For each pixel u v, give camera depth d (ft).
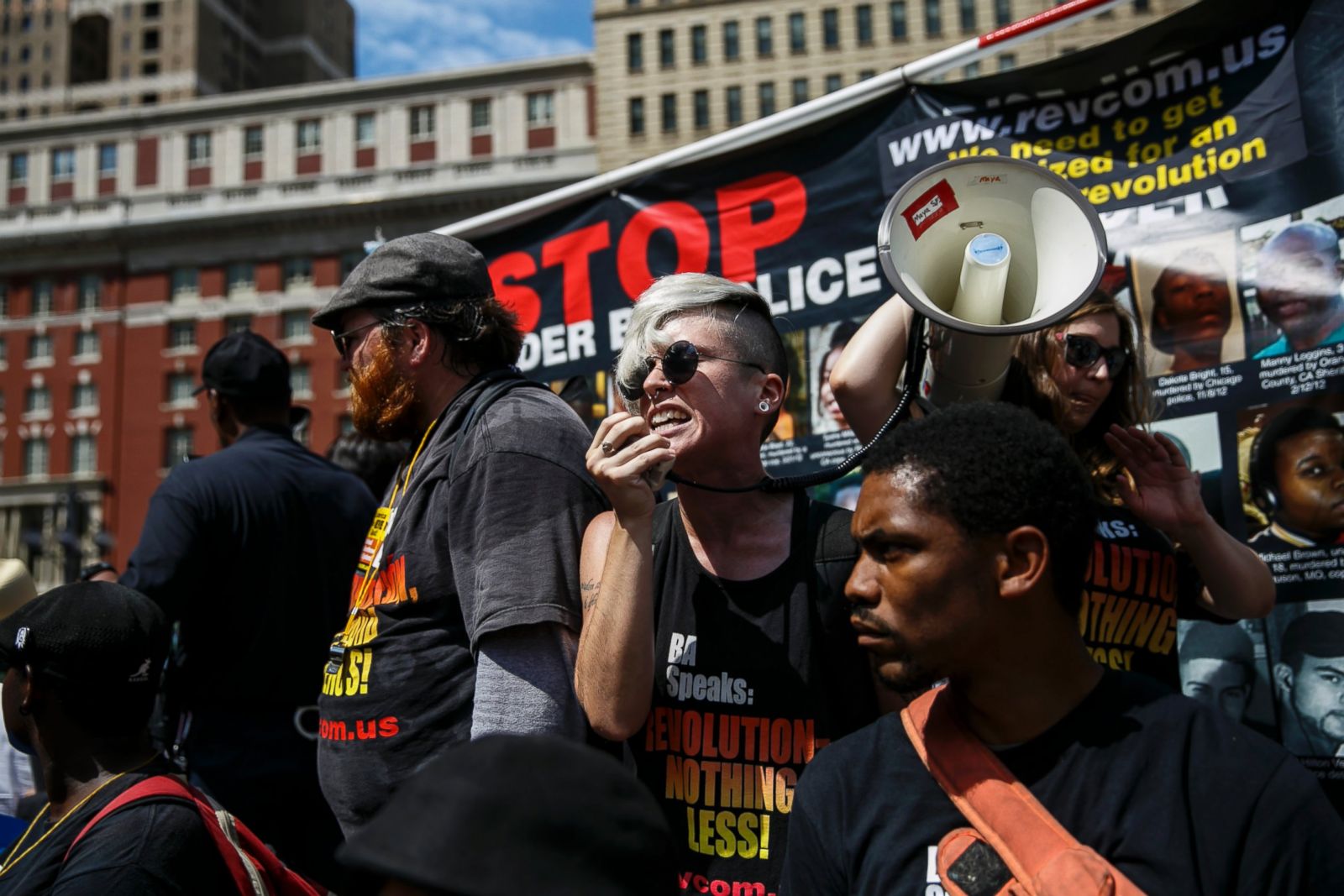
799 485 5.89
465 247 7.54
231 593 9.45
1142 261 8.45
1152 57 8.56
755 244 10.37
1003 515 4.12
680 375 5.78
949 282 6.04
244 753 9.24
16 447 142.82
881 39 141.90
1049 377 6.66
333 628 10.04
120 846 5.49
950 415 4.42
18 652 6.09
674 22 144.36
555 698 6.00
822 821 4.46
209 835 5.77
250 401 10.38
